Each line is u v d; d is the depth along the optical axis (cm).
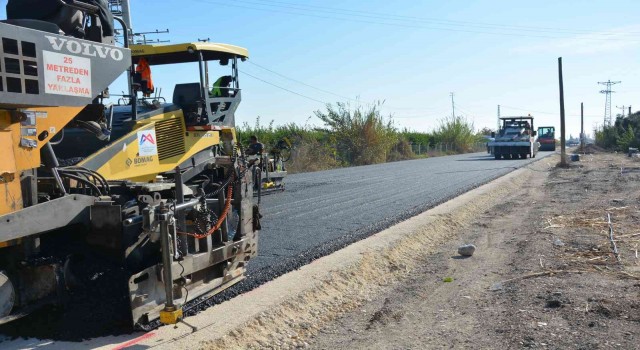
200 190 645
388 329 563
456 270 800
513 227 1119
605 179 1997
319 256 784
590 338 483
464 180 1950
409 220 1101
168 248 462
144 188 549
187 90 901
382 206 1266
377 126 3681
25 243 457
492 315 575
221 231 573
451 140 6125
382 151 3691
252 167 640
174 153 835
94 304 498
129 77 777
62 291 467
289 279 669
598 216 1143
